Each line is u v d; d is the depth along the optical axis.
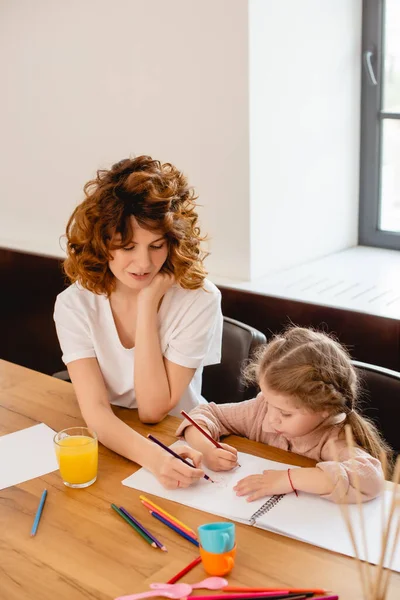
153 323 1.69
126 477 1.41
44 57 3.02
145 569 1.13
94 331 1.73
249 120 2.46
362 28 2.82
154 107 2.70
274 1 2.45
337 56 2.75
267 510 1.27
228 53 2.44
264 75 2.47
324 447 1.44
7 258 3.17
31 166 3.23
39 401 1.75
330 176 2.85
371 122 2.89
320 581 1.08
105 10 2.74
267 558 1.14
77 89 2.94
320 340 1.44
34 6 2.98
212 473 1.40
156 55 2.64
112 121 2.86
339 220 2.95
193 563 1.13
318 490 1.29
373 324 2.23
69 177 3.09
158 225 1.56
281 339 1.48
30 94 3.13
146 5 2.61
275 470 1.34
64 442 1.40
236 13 2.39
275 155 2.59
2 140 3.33
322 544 1.17
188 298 1.75
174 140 2.68
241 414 1.59
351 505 1.27
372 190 2.97
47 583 1.10
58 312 1.76
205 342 1.75
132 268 1.61
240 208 2.56
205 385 1.98
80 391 1.67
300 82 2.62
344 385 1.42
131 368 1.74
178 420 1.65
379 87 2.84
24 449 1.52
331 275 2.66
